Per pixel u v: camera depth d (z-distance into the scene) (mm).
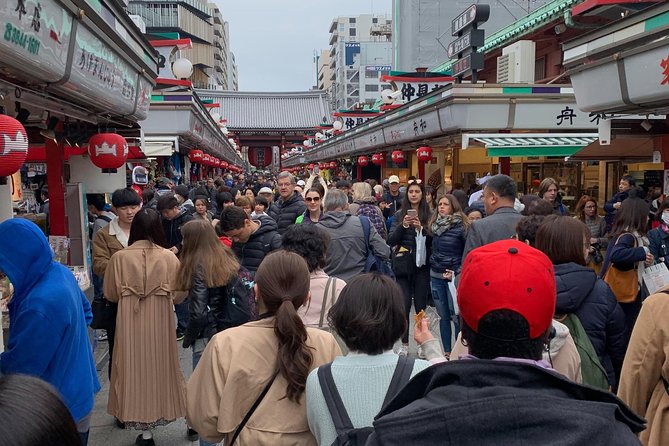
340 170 29328
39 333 2600
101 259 5297
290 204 7641
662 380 2354
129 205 5277
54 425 1005
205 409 2287
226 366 2283
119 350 4090
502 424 1194
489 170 14000
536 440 1180
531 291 1446
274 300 2373
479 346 1500
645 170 9320
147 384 4051
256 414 2256
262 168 67375
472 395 1285
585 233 2850
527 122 10617
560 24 13070
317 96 67750
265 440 2215
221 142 26203
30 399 1012
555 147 9391
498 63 13719
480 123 10570
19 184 8203
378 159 19188
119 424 4465
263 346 2330
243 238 4816
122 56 5258
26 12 2920
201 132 17016
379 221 6906
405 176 20109
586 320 2711
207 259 3654
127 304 4066
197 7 70375
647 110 6543
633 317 4730
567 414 1195
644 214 4637
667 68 5293
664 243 4695
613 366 3094
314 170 31031
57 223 6863
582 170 11172
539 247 2891
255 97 67562
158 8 61875
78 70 3988
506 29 16656
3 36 2670
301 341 2273
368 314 1994
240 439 2246
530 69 12711
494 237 4387
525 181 12617
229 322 3691
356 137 20359
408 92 16484
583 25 11984
